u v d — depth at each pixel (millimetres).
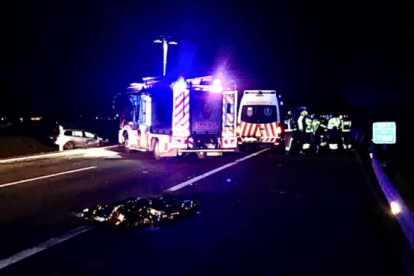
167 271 5348
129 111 19812
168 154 16312
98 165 15844
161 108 16812
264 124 19625
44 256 5906
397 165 16562
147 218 7672
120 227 7344
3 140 26953
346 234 7016
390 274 5293
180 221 7801
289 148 22141
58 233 7020
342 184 11945
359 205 9227
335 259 5812
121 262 5668
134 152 20844
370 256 5938
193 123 16625
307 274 5277
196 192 10539
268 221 7812
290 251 6129
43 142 27453
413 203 9664
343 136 23422
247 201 9547
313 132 22875
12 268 5461
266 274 5266
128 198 9070
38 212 8453
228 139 16828
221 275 5223
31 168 15172
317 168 15320
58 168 15109
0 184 11773
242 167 15258
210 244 6441
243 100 19719
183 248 6254
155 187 11219
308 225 7559
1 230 7184
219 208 8859
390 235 6965
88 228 7320
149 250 6160
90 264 5598
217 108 16812
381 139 15336
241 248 6258
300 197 10055
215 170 14422
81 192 10562
